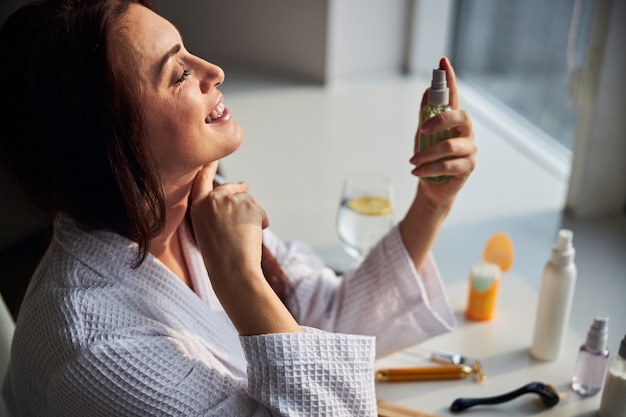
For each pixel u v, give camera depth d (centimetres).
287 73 223
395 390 104
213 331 97
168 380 83
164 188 88
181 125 83
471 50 222
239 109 203
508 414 100
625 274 134
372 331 114
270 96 211
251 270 88
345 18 214
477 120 205
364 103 209
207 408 85
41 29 76
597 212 155
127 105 77
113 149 78
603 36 137
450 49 229
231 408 85
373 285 114
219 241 89
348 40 217
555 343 108
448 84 102
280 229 150
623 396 96
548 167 179
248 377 86
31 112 78
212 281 89
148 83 80
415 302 111
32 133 79
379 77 226
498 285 117
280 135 190
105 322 84
